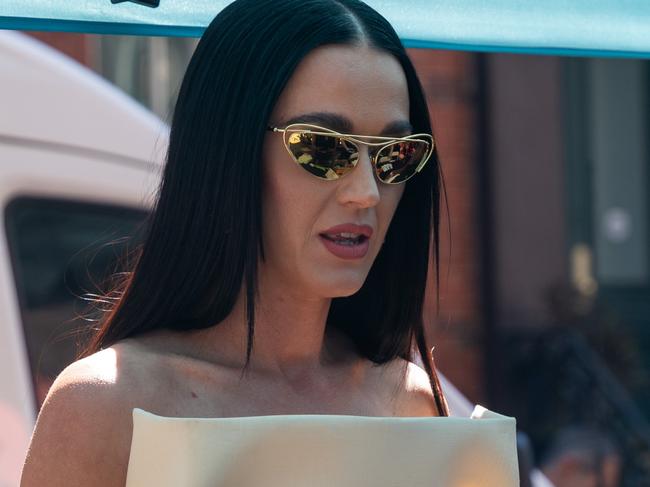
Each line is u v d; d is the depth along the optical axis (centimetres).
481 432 349
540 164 1953
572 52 477
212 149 360
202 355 372
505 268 1934
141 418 316
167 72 1662
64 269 660
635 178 2602
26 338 627
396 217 424
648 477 1792
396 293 430
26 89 651
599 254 2591
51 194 650
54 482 331
